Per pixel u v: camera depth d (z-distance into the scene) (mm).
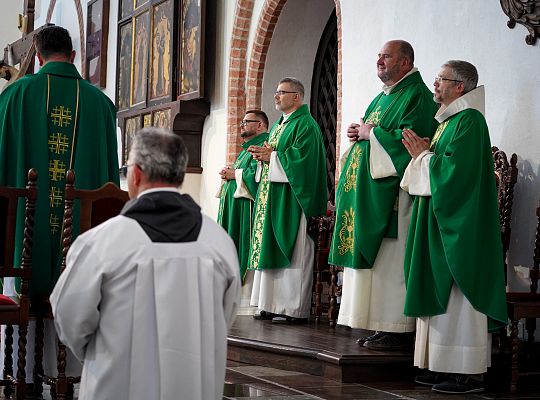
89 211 4484
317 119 10555
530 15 6133
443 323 5293
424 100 6043
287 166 7555
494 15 6527
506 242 6090
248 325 7383
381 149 5914
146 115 12148
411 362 5715
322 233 7508
